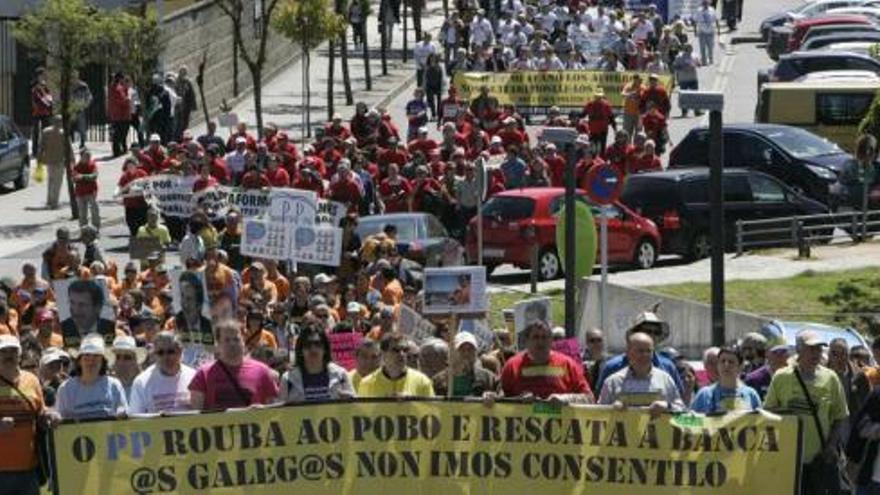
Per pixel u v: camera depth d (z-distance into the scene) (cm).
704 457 3098
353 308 4772
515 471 3095
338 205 6147
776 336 3772
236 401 3109
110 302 4338
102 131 9369
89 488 3031
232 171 7306
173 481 3042
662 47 10806
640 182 7144
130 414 3061
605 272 5038
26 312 5050
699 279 6581
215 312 4112
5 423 3086
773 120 8588
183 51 9769
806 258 6838
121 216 7850
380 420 3075
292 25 9306
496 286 6638
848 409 3606
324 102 10444
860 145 7188
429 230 6662
